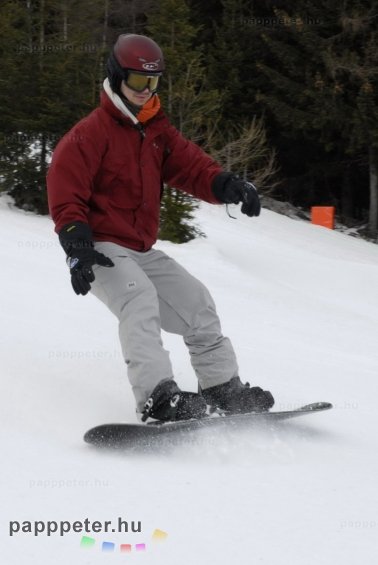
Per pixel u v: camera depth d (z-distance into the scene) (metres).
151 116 5.89
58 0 22.56
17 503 4.25
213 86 38.41
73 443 5.38
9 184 21.05
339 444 5.71
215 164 6.29
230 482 4.71
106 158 5.78
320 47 36.84
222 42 38.69
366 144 37.34
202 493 4.50
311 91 36.78
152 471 4.86
